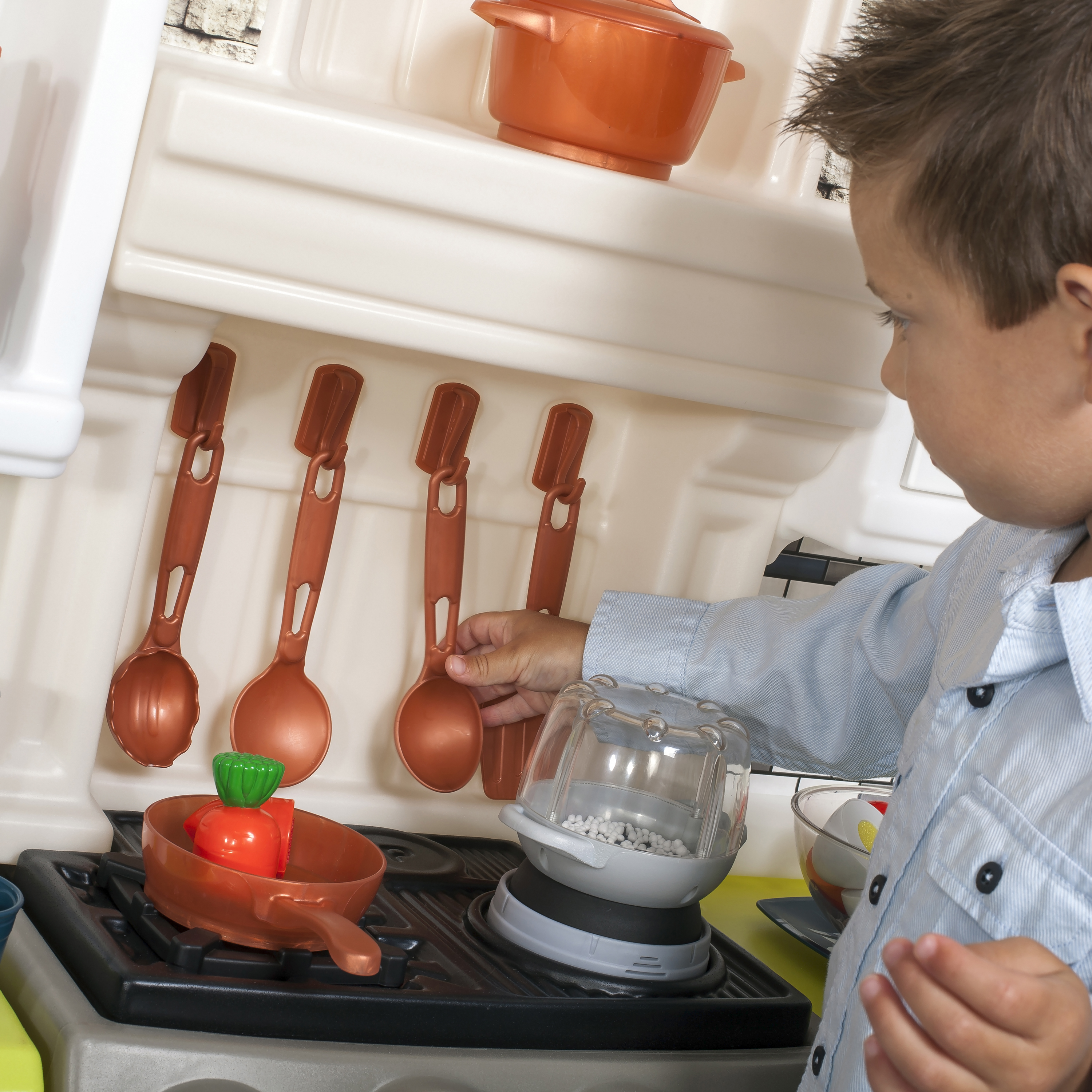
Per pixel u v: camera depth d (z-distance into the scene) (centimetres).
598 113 82
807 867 109
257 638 103
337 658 106
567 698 94
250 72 89
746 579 110
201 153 75
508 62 83
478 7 84
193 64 87
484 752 109
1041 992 47
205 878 77
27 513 87
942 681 79
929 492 105
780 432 99
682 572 108
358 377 99
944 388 65
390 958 79
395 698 109
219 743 103
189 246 77
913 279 65
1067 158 57
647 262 85
